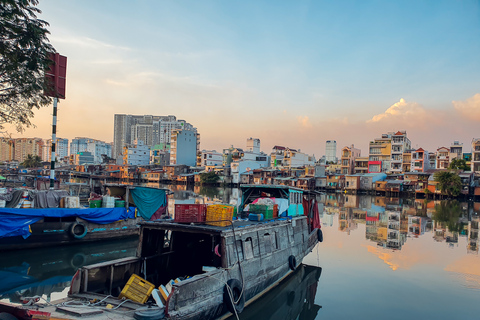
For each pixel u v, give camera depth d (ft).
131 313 25.82
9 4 30.55
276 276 41.19
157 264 38.40
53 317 23.38
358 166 264.72
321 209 137.18
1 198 60.34
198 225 35.99
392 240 76.59
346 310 38.91
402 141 250.37
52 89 39.81
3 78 33.81
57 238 59.36
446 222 104.88
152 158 368.89
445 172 194.90
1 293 41.52
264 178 262.88
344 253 64.08
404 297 42.29
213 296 29.55
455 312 38.42
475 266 56.24
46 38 35.01
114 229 67.87
